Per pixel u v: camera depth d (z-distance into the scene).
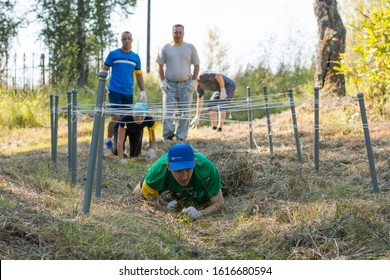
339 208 5.52
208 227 5.55
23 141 13.14
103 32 24.62
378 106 10.73
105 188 7.01
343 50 13.47
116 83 10.35
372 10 10.33
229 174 6.73
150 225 5.32
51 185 6.51
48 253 4.32
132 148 9.40
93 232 4.76
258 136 11.43
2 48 24.27
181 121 11.62
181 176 5.56
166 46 11.52
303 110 12.95
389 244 4.77
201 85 12.61
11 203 5.17
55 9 24.39
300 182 6.64
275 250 4.88
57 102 8.59
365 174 7.29
